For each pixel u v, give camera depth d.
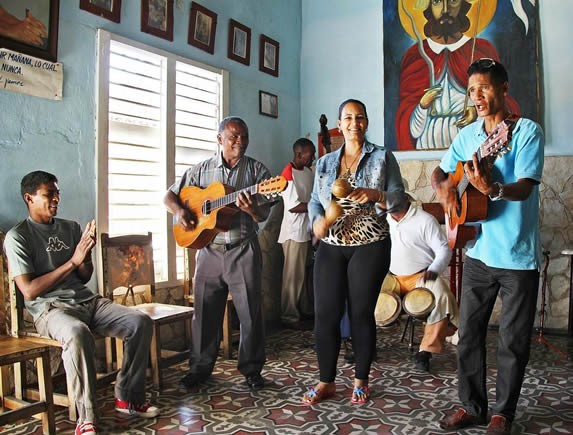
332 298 2.79
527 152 2.23
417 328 4.60
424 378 3.27
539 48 4.70
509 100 4.75
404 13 5.11
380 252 2.72
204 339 3.17
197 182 3.23
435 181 2.57
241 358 3.14
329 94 5.55
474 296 2.47
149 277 3.47
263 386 3.16
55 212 2.76
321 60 5.59
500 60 4.77
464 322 2.50
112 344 3.34
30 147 3.05
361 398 2.87
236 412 2.77
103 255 3.19
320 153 5.46
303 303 4.91
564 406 2.79
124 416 2.73
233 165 3.19
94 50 3.41
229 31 4.59
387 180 2.75
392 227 3.64
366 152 2.76
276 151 5.26
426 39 5.02
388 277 3.70
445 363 3.58
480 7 4.84
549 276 4.65
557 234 4.62
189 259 3.90
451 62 4.95
